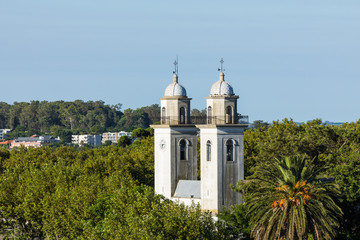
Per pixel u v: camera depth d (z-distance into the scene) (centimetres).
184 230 18388
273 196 18162
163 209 19312
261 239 18362
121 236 18450
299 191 18088
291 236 17588
